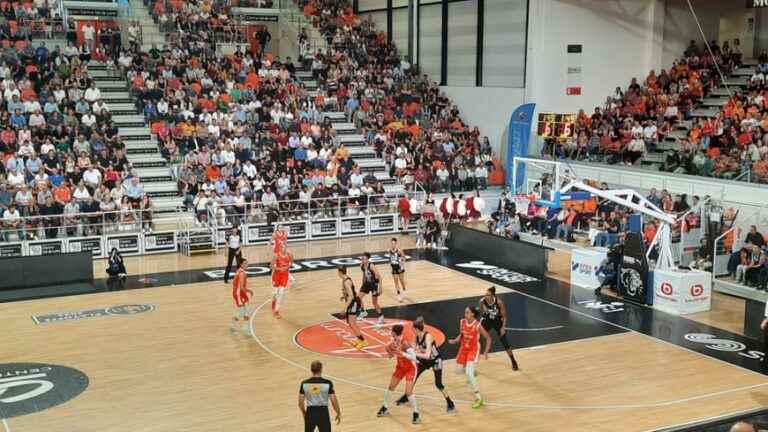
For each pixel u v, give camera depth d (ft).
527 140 111.45
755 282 72.64
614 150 104.63
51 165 93.86
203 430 43.50
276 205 96.78
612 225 88.63
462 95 127.44
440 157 113.29
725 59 111.96
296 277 79.97
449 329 62.59
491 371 53.36
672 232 81.61
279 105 114.21
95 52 119.03
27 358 55.67
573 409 46.68
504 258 86.33
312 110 116.98
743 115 99.40
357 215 101.50
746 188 86.22
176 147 103.09
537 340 60.18
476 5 124.16
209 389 49.75
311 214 99.30
